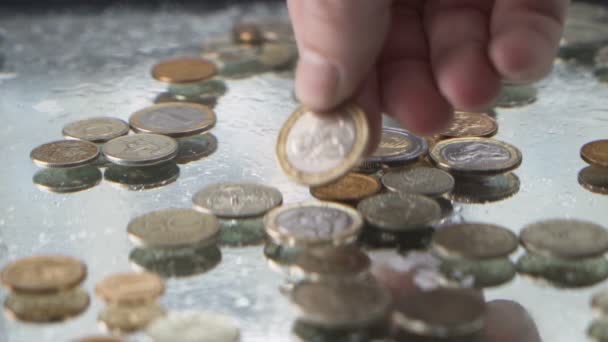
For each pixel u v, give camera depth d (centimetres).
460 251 40
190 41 56
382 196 43
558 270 41
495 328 39
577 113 49
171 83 51
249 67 53
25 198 44
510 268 41
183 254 41
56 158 45
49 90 51
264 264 41
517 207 43
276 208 42
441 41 42
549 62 42
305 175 42
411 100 42
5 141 47
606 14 58
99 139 47
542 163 45
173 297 39
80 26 57
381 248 41
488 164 44
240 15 59
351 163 41
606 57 53
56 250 41
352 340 38
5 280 39
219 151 46
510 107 49
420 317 38
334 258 40
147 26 58
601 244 41
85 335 38
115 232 42
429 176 44
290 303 38
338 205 42
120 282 39
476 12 43
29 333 38
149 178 45
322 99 41
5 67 53
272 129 48
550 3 42
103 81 52
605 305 39
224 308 39
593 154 45
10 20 58
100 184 45
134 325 38
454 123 47
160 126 47
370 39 41
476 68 42
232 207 42
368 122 41
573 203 43
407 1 43
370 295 39
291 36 56
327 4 41
